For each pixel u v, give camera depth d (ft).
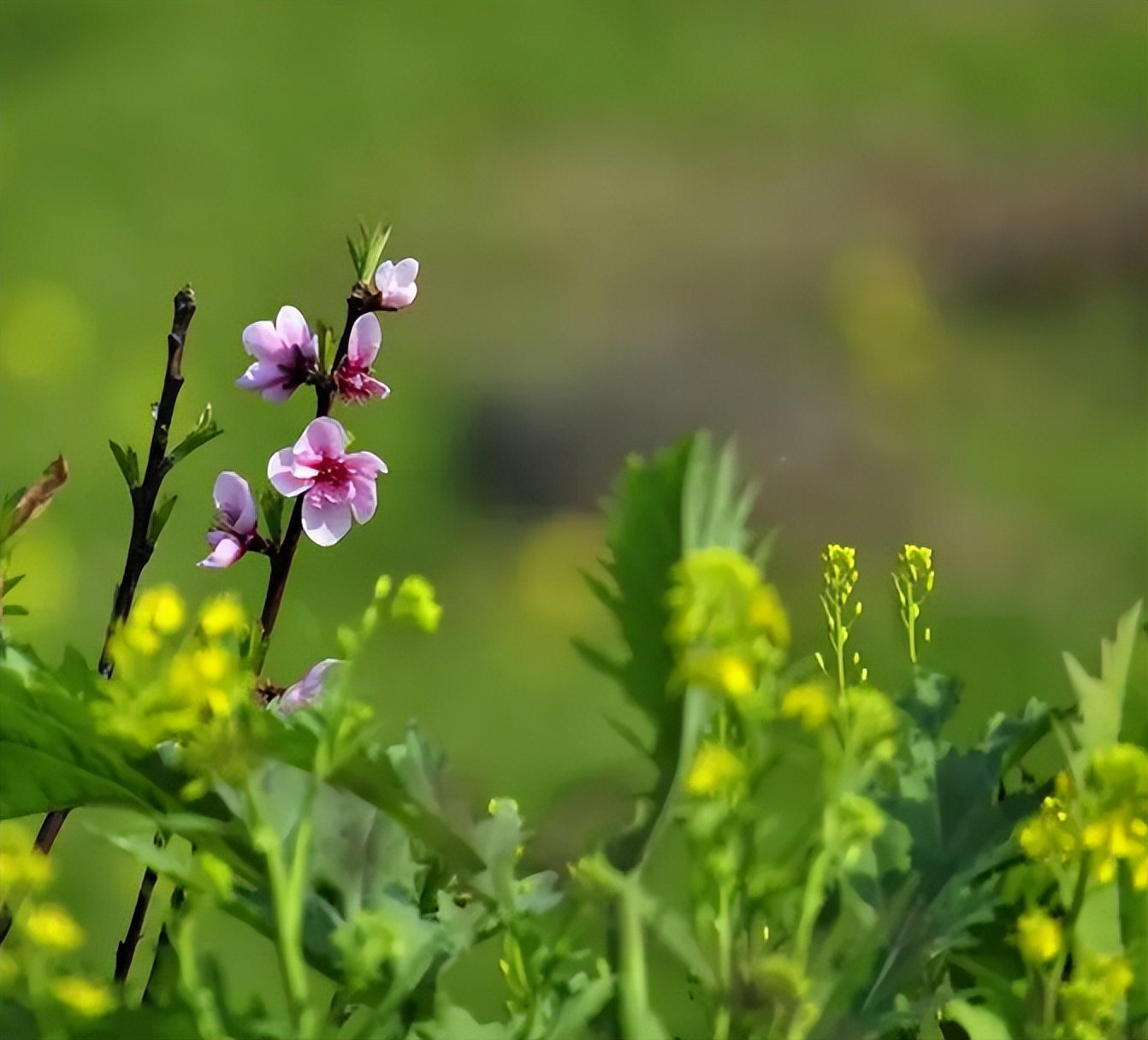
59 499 40.57
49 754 5.65
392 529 43.27
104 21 90.68
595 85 88.22
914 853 6.04
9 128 77.00
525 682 33.63
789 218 71.26
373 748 5.49
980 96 87.10
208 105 80.23
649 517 5.83
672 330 59.00
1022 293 63.77
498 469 47.62
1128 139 77.25
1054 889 6.30
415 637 35.04
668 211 72.54
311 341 6.63
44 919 5.24
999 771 6.26
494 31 92.22
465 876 5.63
